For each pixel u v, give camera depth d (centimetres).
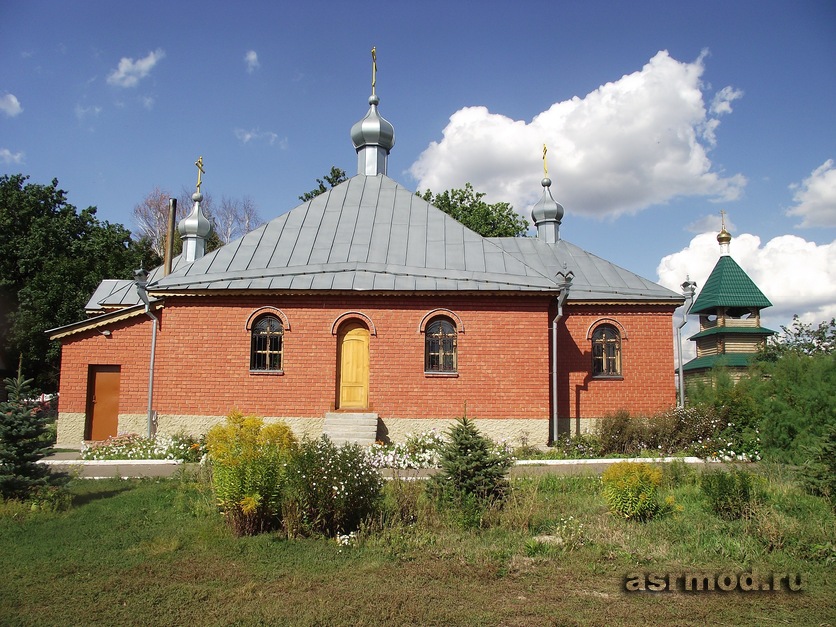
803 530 907
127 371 2117
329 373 1842
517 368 1852
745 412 1672
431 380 1841
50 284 3466
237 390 1841
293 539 901
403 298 1867
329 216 2128
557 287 1850
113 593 709
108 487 1242
